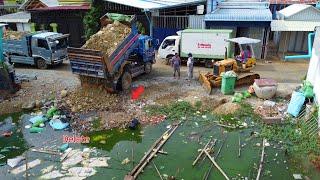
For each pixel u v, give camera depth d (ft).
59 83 58.95
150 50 62.85
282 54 79.00
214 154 35.96
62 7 85.40
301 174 31.99
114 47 50.34
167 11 81.10
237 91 52.70
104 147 37.88
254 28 73.92
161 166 33.88
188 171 32.96
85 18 83.66
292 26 72.49
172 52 69.87
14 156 36.11
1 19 90.74
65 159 35.27
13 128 42.68
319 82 41.86
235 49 73.61
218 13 76.48
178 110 46.62
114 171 33.04
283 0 90.79
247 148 37.09
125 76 53.62
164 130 41.63
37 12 88.84
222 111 45.78
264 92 48.52
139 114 45.52
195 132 40.93
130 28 56.08
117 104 48.73
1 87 53.47
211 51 66.95
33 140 39.47
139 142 38.88
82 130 41.75
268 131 40.27
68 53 49.80
